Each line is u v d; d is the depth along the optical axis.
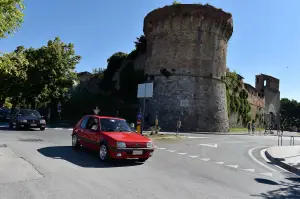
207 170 9.27
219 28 39.09
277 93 79.12
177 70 37.56
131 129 10.73
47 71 32.88
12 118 21.72
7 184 6.15
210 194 6.28
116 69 47.34
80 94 46.41
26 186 6.05
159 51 39.06
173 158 11.41
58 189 5.93
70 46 34.84
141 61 43.81
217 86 38.97
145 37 43.47
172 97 37.09
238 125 51.00
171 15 38.00
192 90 36.94
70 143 13.89
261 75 75.06
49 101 36.19
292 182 8.48
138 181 7.04
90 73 52.84
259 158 13.58
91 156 10.34
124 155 8.98
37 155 9.83
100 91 48.06
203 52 37.88
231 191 6.73
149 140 9.73
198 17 37.50
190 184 7.11
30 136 16.22
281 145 20.86
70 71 34.72
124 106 40.94
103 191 5.96
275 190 7.24
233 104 48.16
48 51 33.16
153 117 37.69
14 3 7.88
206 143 19.25
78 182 6.59
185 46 37.66
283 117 99.50
